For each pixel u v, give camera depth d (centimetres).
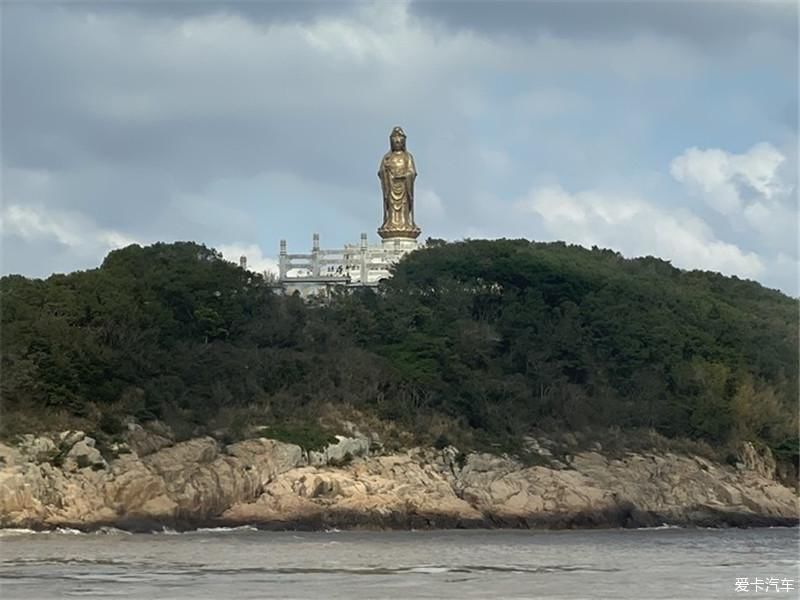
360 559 13325
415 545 15225
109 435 17612
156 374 18925
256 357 19975
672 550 15062
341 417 19550
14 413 17375
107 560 12888
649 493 19988
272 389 19775
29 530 15938
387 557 13600
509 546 15312
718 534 18238
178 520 16950
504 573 12256
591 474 19875
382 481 18562
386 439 19500
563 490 19200
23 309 18562
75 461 16975
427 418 19962
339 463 18838
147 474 17162
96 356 18175
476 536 17000
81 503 16562
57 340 18025
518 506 18862
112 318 19000
